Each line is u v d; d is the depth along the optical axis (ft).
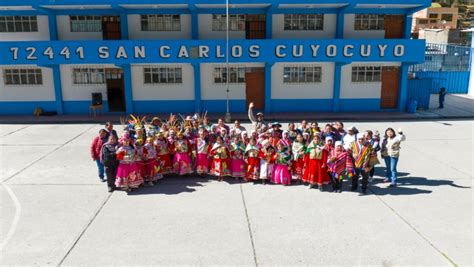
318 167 35.19
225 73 74.54
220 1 66.54
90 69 74.33
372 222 29.12
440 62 102.53
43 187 36.58
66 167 42.55
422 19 291.99
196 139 38.68
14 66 73.46
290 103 75.72
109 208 31.81
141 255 24.67
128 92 73.72
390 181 36.96
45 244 26.12
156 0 65.62
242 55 68.33
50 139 55.93
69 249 25.48
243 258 24.30
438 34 165.17
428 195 34.24
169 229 28.14
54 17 71.61
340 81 74.84
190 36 73.46
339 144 34.22
